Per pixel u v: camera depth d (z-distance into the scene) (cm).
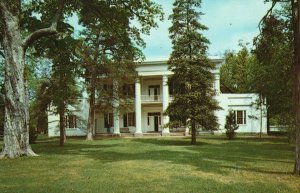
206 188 1091
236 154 2214
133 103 5634
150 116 5928
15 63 1966
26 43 2011
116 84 4572
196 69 3331
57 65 2678
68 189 1080
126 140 4131
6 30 1964
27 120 2028
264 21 1612
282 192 1038
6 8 1953
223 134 5138
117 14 2394
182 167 1561
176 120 3381
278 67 3119
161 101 5700
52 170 1491
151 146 3041
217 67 5347
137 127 5481
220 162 1759
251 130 5362
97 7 2367
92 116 4506
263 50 1662
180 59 3353
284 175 1327
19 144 1991
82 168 1539
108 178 1272
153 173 1385
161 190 1065
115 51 4228
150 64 5456
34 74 3700
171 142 3638
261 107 4338
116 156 2080
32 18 2334
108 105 4631
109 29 2570
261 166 1605
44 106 3431
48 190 1069
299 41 1259
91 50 4253
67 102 3400
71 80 3109
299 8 1257
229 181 1213
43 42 2456
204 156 2077
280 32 1623
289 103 3266
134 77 4553
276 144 3162
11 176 1343
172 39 3431
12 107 1972
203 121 3312
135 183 1173
